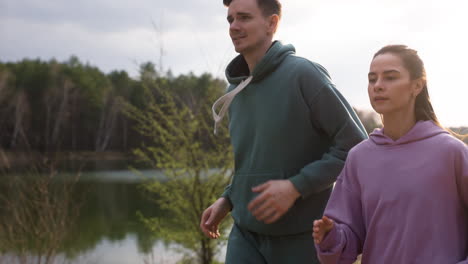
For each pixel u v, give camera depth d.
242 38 2.10
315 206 2.00
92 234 9.59
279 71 2.04
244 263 2.11
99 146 48.88
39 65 54.03
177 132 6.45
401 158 1.38
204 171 6.49
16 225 5.40
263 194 1.83
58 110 48.41
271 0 2.09
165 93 6.55
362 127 1.99
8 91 45.09
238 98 2.18
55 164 5.75
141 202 14.51
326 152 2.03
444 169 1.32
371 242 1.42
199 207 6.47
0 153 5.88
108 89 52.53
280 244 2.03
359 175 1.47
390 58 1.37
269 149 2.03
